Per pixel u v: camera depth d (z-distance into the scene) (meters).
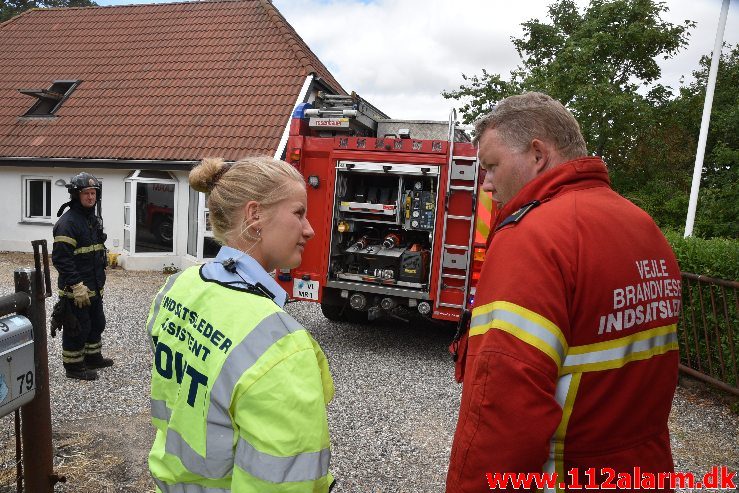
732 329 5.20
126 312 8.16
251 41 15.09
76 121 13.73
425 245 6.57
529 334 1.38
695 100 20.78
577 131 1.73
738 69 21.67
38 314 2.75
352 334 7.42
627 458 1.51
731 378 5.25
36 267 2.74
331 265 6.51
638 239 1.56
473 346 1.52
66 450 3.79
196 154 12.20
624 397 1.50
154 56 15.28
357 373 5.78
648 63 19.05
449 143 6.03
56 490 3.29
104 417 4.38
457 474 1.45
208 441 1.33
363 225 6.89
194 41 15.48
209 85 14.00
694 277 5.46
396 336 7.39
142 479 3.46
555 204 1.54
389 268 6.44
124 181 12.65
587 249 1.45
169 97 13.91
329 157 6.46
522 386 1.35
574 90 17.53
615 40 18.39
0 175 13.59
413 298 6.27
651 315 1.54
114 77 14.85
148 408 4.59
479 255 5.96
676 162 19.94
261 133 12.48
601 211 1.53
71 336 5.11
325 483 1.32
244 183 1.48
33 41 16.55
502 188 1.79
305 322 8.03
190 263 12.17
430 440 4.22
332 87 14.90
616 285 1.45
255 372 1.27
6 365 2.43
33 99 14.66
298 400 1.26
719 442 4.40
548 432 1.34
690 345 5.71
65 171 13.20
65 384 5.06
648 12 18.52
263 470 1.24
